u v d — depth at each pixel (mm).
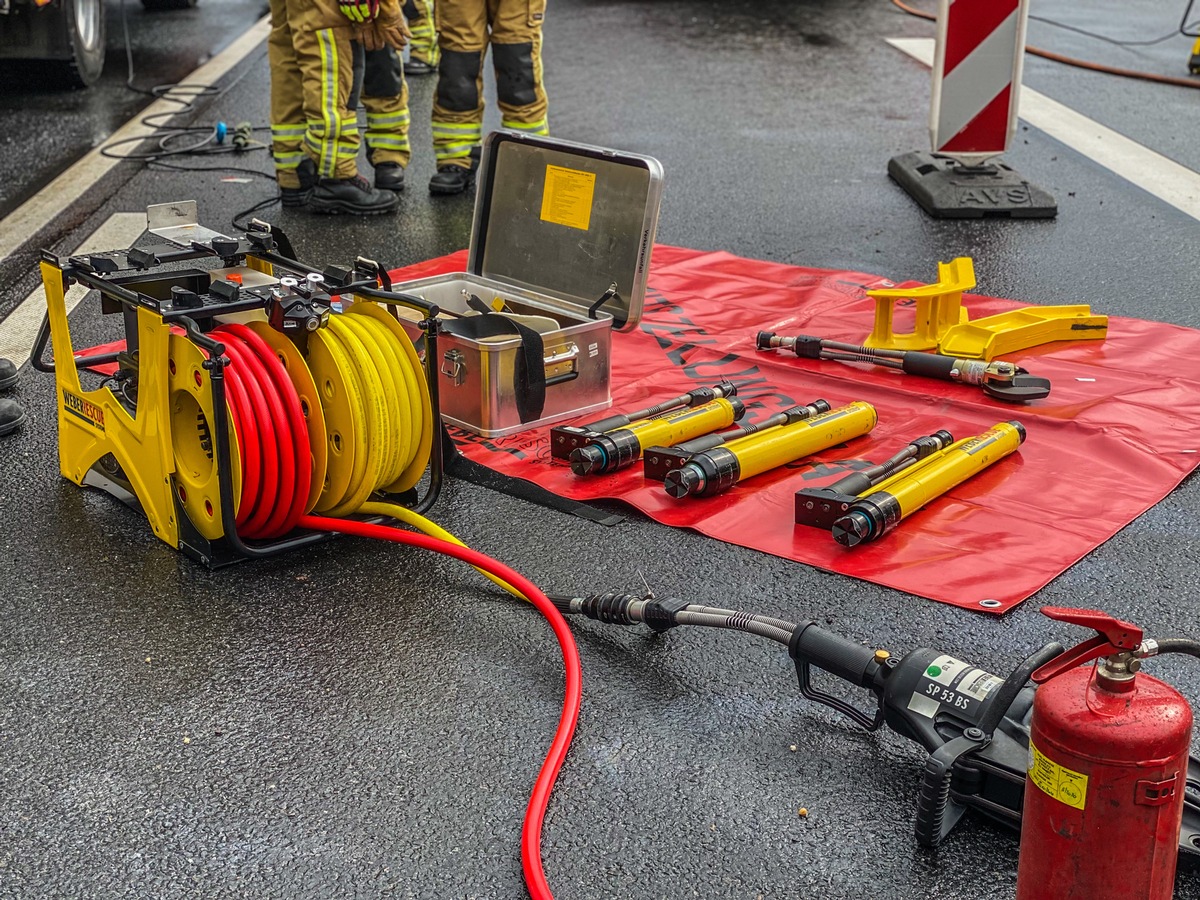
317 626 3049
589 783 2488
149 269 3518
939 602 3135
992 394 4309
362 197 6770
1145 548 3393
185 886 2227
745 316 5328
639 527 3555
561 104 9586
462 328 4148
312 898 2199
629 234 4320
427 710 2725
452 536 3385
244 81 10312
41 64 9609
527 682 2828
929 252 6219
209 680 2830
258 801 2443
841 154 8180
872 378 4559
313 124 6559
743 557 3381
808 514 3498
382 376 3373
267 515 3244
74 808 2424
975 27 6707
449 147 7133
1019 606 3121
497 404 4039
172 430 3256
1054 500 3641
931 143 7062
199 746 2605
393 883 2234
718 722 2684
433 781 2500
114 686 2809
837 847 2320
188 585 3227
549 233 4590
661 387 4547
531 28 6684
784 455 3820
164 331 3102
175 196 7164
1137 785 1776
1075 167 7812
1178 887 2178
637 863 2283
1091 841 1829
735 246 6328
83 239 6320
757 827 2371
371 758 2568
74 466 3734
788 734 2645
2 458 3977
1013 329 4742
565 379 4148
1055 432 4078
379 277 3551
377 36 6508
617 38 12523
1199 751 2473
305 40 6359
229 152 8172
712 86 10281
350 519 3621
